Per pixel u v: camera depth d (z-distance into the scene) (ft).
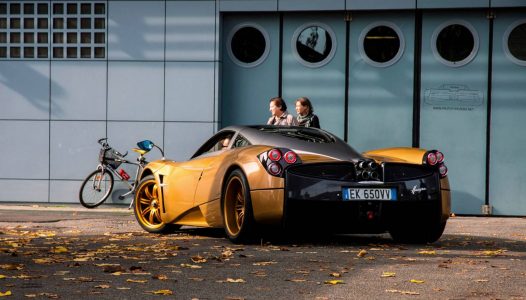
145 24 59.47
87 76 60.23
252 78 59.62
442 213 33.27
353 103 58.75
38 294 20.80
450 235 40.06
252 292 21.42
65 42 60.44
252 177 32.12
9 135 60.95
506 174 57.52
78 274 24.45
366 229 32.94
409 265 26.78
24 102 60.75
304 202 31.42
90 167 60.29
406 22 58.18
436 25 57.93
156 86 59.41
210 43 58.70
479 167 57.77
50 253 29.63
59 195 60.49
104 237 36.55
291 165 31.65
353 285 22.54
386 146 58.59
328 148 33.09
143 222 40.04
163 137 59.41
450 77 57.88
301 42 59.16
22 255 28.94
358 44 58.59
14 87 60.95
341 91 58.85
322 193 31.50
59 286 22.13
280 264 26.96
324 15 58.75
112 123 59.98
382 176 32.17
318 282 23.02
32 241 34.35
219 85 58.95
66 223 44.62
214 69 58.75
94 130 60.13
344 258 28.71
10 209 56.03
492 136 57.62
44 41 60.70
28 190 60.80
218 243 34.06
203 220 36.42
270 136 34.30
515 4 56.03
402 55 58.18
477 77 57.67
